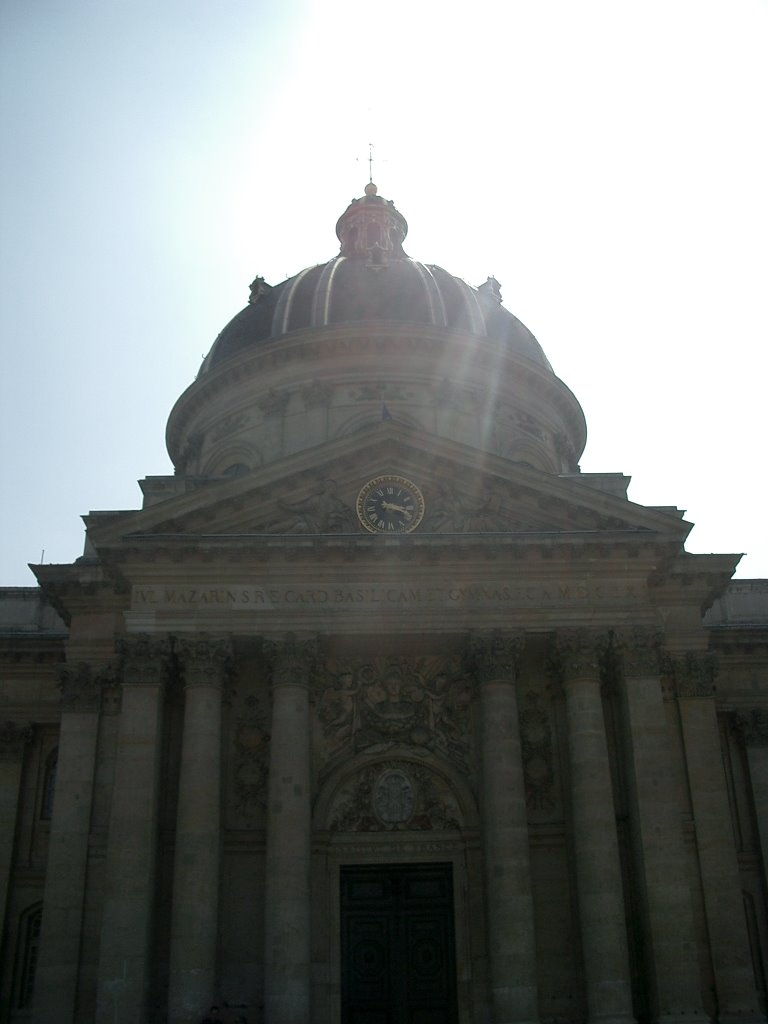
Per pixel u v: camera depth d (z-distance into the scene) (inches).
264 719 1034.7
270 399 1453.0
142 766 952.9
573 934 972.6
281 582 1019.3
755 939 1149.1
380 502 1060.5
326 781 1019.9
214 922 919.0
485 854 965.8
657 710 994.1
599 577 1034.1
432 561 1024.9
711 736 1044.5
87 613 1083.9
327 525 1043.3
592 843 943.0
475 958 979.9
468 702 1054.4
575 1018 943.7
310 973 955.3
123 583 1044.5
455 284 1612.9
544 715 1048.2
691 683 1064.8
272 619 1006.4
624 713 1003.3
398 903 1016.9
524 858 946.1
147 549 1007.6
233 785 1009.5
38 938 1160.8
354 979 990.4
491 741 980.6
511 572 1031.6
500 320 1600.6
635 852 965.8
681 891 934.4
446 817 1028.5
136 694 978.7
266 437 1430.9
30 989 1142.3
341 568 1022.4
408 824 1026.1
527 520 1063.0
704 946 969.5
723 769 1124.5
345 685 1058.1
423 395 1439.5
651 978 919.0
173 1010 880.3
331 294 1552.7
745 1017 932.0
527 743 1037.2
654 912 928.3
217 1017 877.8
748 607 1305.4
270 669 1006.4
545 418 1533.0
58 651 1254.3
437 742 1044.5
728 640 1242.0
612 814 958.4
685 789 1029.2
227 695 1018.1
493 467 1066.1
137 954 895.1
